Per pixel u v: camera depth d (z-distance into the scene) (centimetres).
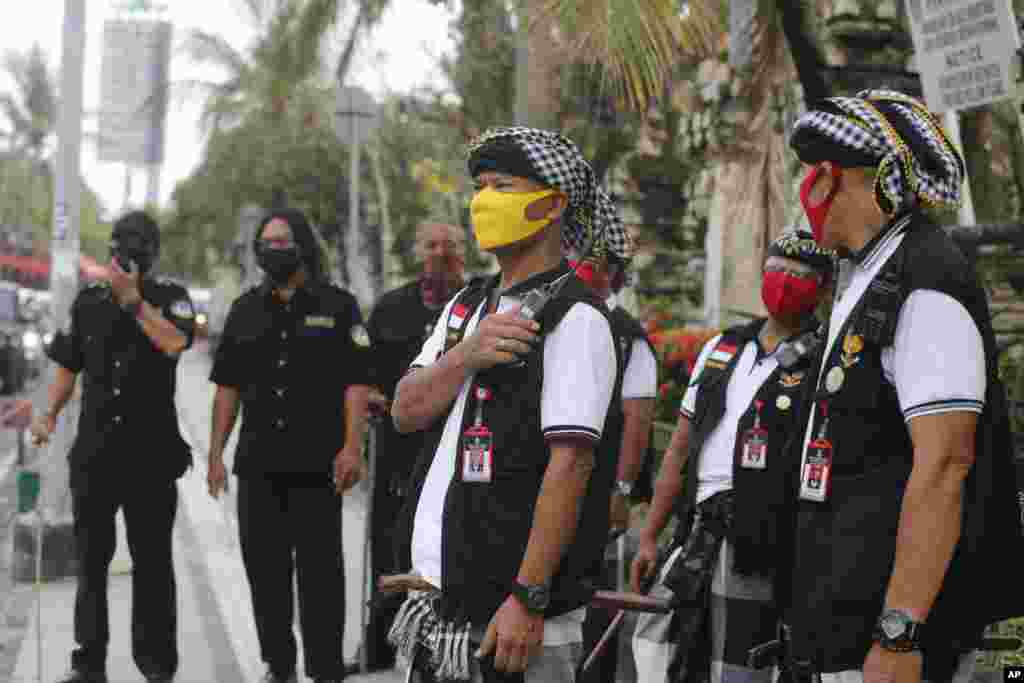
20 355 2023
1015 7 442
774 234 825
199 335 522
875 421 224
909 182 230
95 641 500
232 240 3022
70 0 875
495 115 1290
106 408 503
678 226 1214
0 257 4166
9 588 706
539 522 237
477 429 246
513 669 236
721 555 370
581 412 238
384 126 2186
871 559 219
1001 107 666
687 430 401
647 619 388
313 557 502
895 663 210
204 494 1084
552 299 248
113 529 509
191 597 696
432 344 279
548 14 599
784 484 244
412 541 259
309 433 497
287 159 2417
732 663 364
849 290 234
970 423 213
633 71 569
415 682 255
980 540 216
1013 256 646
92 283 525
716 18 650
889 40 796
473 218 258
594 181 265
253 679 535
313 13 1166
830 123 236
